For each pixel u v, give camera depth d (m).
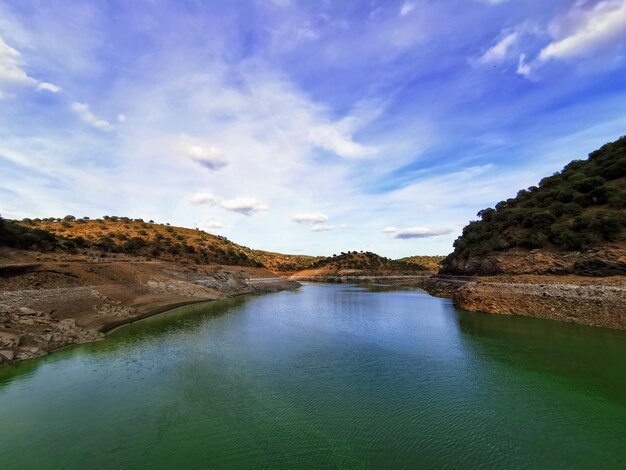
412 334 29.59
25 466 11.10
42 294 32.31
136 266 56.34
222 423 13.90
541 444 12.22
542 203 52.16
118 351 24.03
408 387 17.41
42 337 24.56
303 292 83.12
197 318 38.44
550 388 17.06
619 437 12.62
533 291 38.50
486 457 11.46
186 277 63.91
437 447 12.09
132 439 12.71
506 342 25.84
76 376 19.05
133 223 96.06
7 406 15.35
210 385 17.81
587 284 34.53
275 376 19.11
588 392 16.55
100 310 35.28
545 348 24.02
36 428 13.45
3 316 25.88
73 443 12.42
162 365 21.00
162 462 11.33
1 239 43.06
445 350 24.14
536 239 45.34
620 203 41.44
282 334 29.89
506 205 69.38
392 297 66.00
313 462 11.30
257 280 89.62
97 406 15.38
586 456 11.51
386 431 13.18
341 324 34.88
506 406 15.14
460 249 67.94
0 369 20.05
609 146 56.09
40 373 19.50
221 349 24.70
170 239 89.06
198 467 11.06
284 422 13.95
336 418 14.27
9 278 33.00
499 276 44.88
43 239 51.25
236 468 11.02
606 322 30.77
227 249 103.81
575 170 56.19
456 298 48.31
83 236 73.38
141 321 36.16
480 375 18.97
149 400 16.02
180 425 13.74
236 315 41.16
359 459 11.45
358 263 169.50
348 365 20.97
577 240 40.03
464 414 14.45
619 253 35.56
